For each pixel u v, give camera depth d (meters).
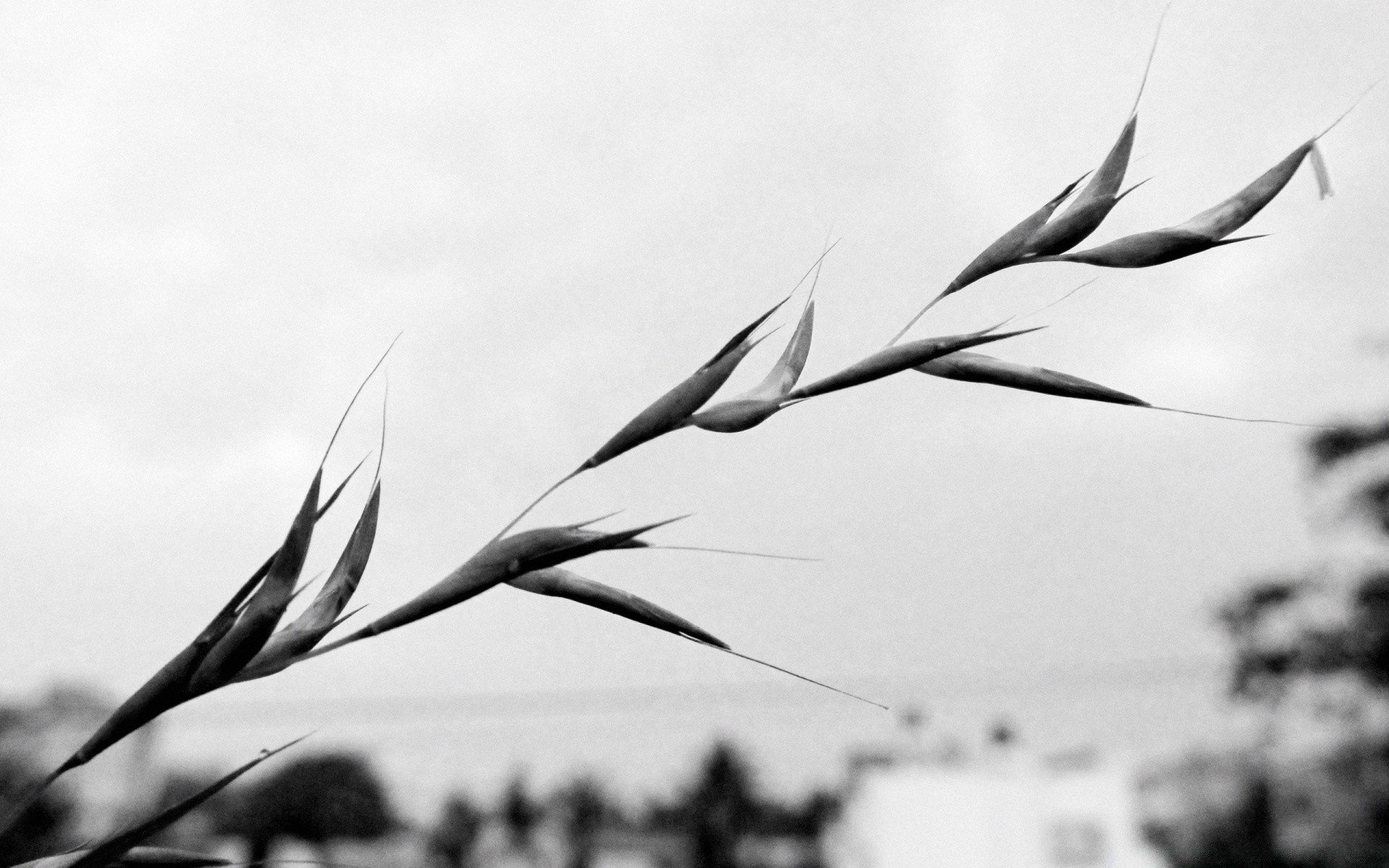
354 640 0.80
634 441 0.86
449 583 0.82
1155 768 28.61
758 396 0.89
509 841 42.84
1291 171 0.92
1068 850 28.73
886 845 28.53
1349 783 22.89
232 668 0.77
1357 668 22.23
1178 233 0.89
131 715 0.78
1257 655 23.34
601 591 0.88
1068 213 0.91
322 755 36.53
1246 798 25.17
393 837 38.69
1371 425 20.97
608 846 42.78
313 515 0.79
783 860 36.53
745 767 40.72
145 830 0.81
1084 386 0.94
